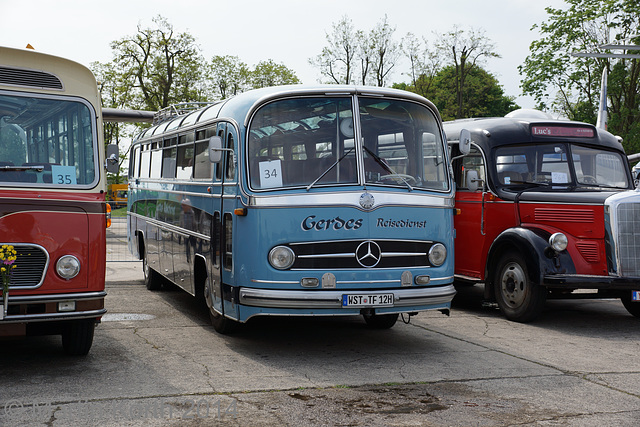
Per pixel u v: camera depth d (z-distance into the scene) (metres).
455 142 10.93
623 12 32.78
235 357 7.04
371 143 7.31
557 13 34.78
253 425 4.86
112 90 41.91
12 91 6.30
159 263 10.92
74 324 6.59
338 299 6.84
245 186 7.09
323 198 6.96
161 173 10.98
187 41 42.09
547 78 35.12
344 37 40.59
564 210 9.34
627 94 33.44
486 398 5.68
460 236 10.74
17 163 6.20
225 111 7.97
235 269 7.21
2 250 5.81
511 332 8.75
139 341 7.75
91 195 6.37
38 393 5.57
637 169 11.18
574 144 10.48
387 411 5.26
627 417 5.24
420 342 7.98
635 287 8.84
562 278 8.88
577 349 7.79
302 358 7.05
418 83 42.22
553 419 5.15
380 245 7.09
